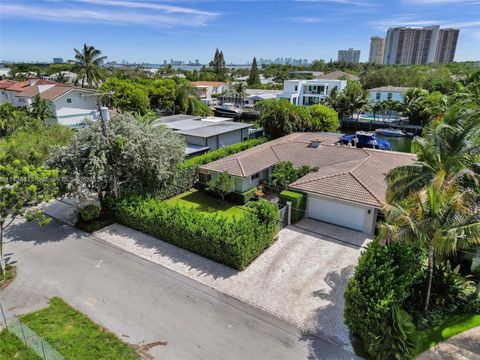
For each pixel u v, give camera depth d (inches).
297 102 3088.1
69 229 828.6
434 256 550.9
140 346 469.4
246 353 458.6
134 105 2282.2
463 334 490.0
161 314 533.6
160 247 740.7
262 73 7062.0
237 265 647.1
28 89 2362.2
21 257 699.4
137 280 622.5
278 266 666.2
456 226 449.1
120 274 641.0
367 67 5418.3
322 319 521.0
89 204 855.7
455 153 561.9
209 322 516.4
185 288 599.5
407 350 430.9
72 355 450.9
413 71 3590.1
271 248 735.7
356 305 462.6
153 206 792.3
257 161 1077.1
